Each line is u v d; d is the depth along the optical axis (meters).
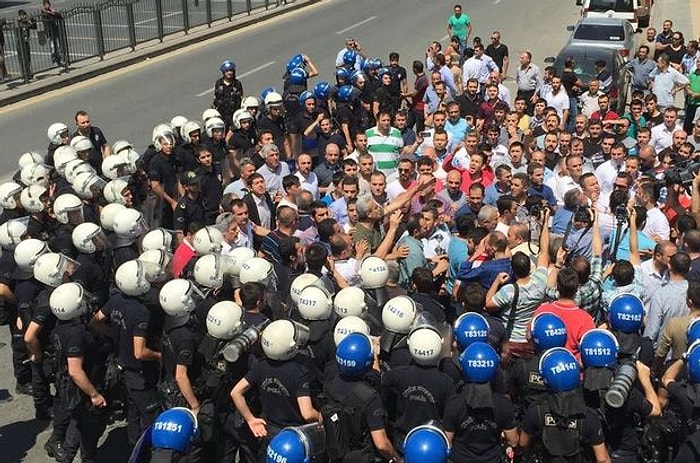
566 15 32.66
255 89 23.33
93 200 10.57
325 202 11.36
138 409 7.60
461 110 15.88
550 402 5.99
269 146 12.01
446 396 6.23
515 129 13.84
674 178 10.52
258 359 6.77
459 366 6.57
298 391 6.52
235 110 16.05
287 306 7.65
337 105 15.88
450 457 6.19
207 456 7.16
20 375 9.20
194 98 22.45
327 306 6.95
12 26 23.52
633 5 29.06
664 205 11.05
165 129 12.00
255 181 10.90
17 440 8.54
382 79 17.38
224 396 6.96
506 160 12.61
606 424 6.26
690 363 6.21
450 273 9.11
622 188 10.68
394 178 12.41
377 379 6.39
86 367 7.39
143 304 7.44
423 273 7.73
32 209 9.56
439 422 6.25
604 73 19.28
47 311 7.79
